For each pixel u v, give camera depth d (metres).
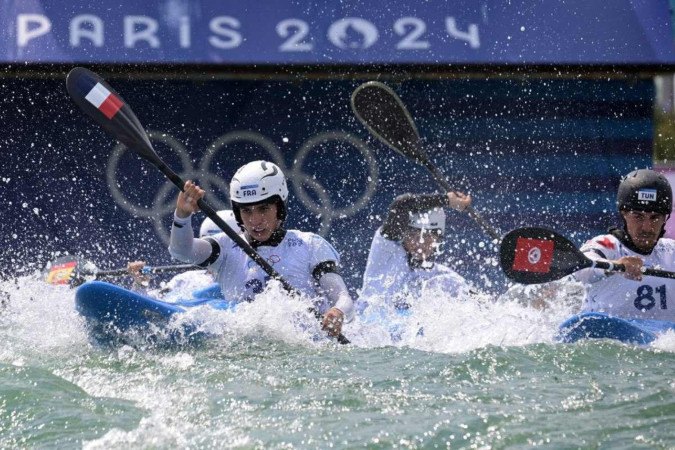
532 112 40.81
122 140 24.70
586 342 22.16
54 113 39.31
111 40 37.94
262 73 38.94
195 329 22.81
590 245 26.47
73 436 15.83
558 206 40.97
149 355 21.72
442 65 38.91
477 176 40.81
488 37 39.34
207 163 40.03
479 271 39.81
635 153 41.16
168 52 37.97
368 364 20.27
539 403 17.19
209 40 38.28
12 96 39.19
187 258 24.31
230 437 15.65
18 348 22.34
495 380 18.78
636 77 40.94
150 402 17.45
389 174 40.34
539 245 25.30
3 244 38.91
